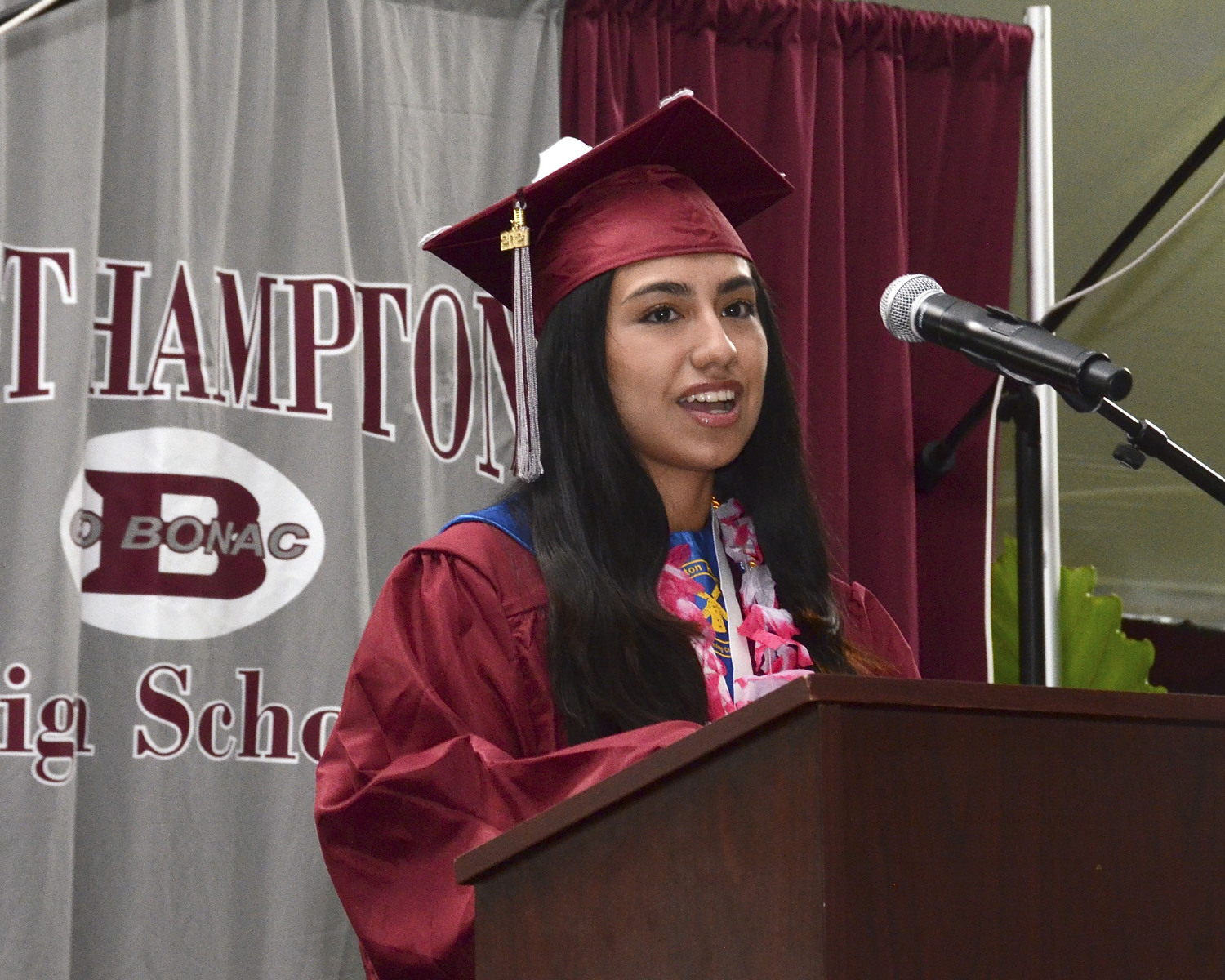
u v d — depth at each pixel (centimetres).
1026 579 720
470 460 691
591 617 402
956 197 802
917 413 793
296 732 637
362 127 702
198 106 674
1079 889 209
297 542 651
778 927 204
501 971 256
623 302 429
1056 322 748
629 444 428
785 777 206
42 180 641
